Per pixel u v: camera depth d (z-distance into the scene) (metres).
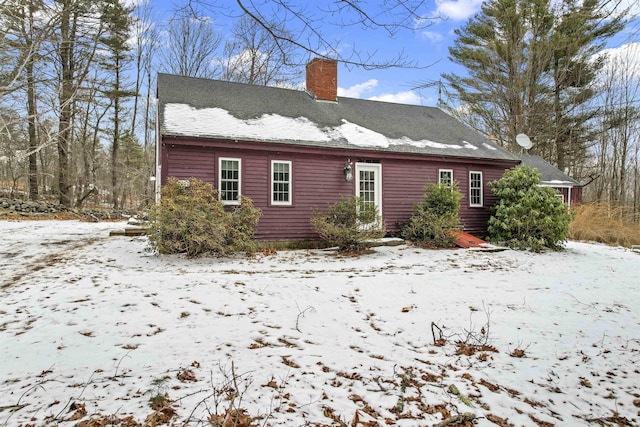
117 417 2.59
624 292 6.64
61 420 2.54
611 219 15.05
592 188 24.41
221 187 10.63
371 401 3.04
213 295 5.57
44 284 6.08
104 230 14.80
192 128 10.35
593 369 3.77
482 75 24.19
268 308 5.18
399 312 5.30
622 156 21.08
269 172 11.18
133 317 4.58
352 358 3.82
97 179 28.92
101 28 8.46
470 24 23.59
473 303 5.78
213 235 9.23
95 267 7.64
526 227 11.91
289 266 8.58
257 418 2.66
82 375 3.19
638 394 3.33
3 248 9.78
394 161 12.82
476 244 11.70
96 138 25.59
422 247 11.79
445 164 13.60
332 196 11.93
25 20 6.18
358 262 9.27
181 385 3.08
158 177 11.59
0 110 7.50
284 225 11.34
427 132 14.58
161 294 5.54
